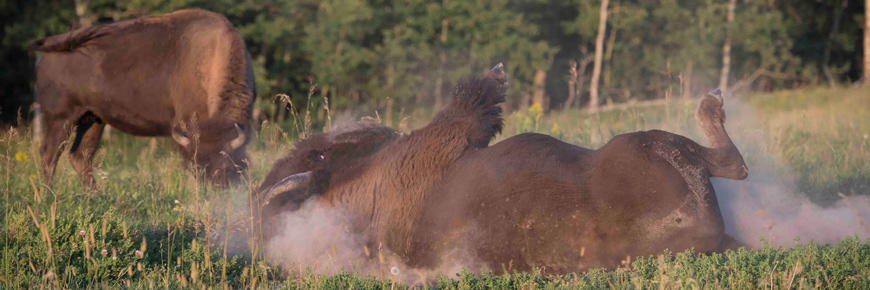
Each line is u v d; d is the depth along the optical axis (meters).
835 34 161.12
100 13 95.56
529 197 14.74
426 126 17.14
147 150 40.41
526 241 14.69
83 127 37.50
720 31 140.75
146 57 35.44
